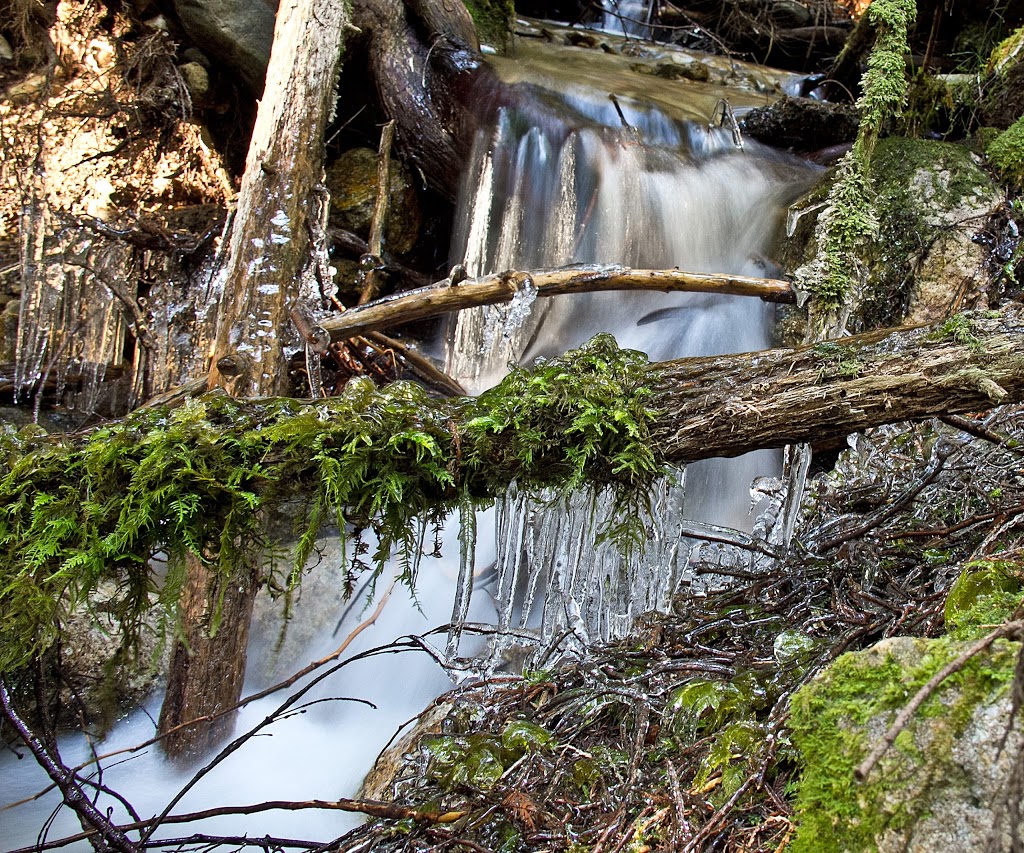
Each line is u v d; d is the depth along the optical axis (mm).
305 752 3023
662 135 5316
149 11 5312
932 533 2408
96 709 3104
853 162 4207
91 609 2133
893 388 2006
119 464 1974
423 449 1979
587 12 8898
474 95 5180
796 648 2016
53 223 4746
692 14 8594
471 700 2322
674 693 2004
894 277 4281
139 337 4352
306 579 3645
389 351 4277
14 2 4941
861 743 1277
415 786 2051
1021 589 1683
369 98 5441
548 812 1757
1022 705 1084
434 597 3574
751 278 4016
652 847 1562
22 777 2861
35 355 4473
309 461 1979
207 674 2959
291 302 3604
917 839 1160
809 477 3473
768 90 6969
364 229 5211
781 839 1439
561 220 4930
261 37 5203
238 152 5723
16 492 1986
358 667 3416
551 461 2074
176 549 2047
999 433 2902
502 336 4621
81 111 5078
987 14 5746
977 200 4324
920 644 1342
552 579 2377
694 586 2746
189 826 2551
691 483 4020
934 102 5016
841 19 8305
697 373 2131
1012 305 2113
